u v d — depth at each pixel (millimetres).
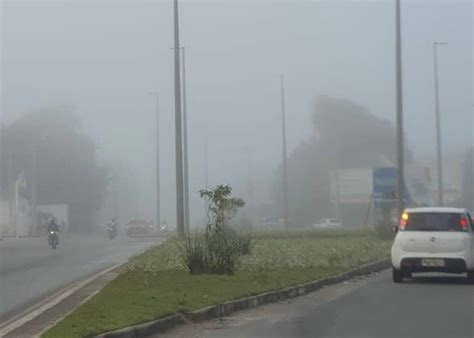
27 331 13516
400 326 14383
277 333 13781
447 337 13102
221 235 23000
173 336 13641
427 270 22797
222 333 13898
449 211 23078
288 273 22484
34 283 22891
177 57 38781
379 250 32531
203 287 18547
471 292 20547
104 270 27062
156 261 25188
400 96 39469
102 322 13250
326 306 17688
